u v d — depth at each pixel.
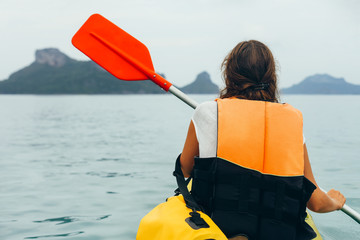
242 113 1.21
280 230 1.16
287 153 1.17
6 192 3.33
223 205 1.17
